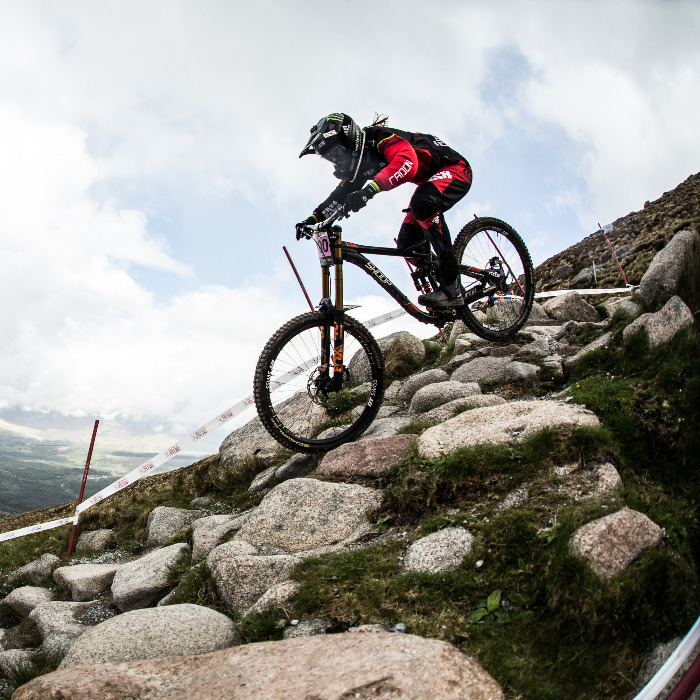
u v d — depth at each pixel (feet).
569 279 96.02
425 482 13.34
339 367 16.63
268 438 26.81
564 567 9.44
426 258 17.76
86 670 8.41
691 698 6.55
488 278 19.01
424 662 7.23
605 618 8.83
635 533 9.86
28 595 19.75
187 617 11.03
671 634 8.84
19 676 14.29
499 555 10.55
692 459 12.44
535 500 11.48
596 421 13.00
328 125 15.25
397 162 15.38
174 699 7.57
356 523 14.21
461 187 17.06
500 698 7.00
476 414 15.39
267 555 13.73
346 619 10.16
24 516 48.37
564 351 22.33
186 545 18.16
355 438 18.13
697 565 10.23
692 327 15.84
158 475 37.68
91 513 27.53
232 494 24.82
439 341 36.01
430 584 10.41
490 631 9.09
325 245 15.97
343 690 6.82
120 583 16.99
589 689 8.13
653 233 88.53
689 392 13.38
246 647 8.62
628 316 20.88
